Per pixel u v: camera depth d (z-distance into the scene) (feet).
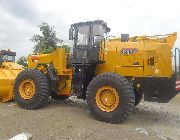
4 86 32.96
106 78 26.58
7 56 41.04
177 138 23.84
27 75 30.09
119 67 28.73
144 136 22.95
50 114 27.04
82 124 24.73
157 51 27.96
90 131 23.07
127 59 28.43
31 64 33.17
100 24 31.07
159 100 27.66
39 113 27.45
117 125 25.57
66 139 21.38
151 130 25.54
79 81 30.66
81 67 30.71
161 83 27.27
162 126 27.61
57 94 32.07
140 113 33.30
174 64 28.53
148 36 30.40
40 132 22.50
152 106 39.01
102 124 25.36
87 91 27.45
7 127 23.35
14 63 37.37
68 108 30.37
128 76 28.32
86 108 31.24
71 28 31.91
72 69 31.14
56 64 31.07
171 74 28.17
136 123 27.89
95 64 29.89
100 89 26.96
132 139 22.02
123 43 28.99
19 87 30.53
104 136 22.25
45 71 31.35
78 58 31.12
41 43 61.36
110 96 26.71
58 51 30.96
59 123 24.54
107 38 31.04
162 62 28.09
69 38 31.94
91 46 30.81
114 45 29.25
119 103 25.95
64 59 31.12
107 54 29.30
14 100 33.53
